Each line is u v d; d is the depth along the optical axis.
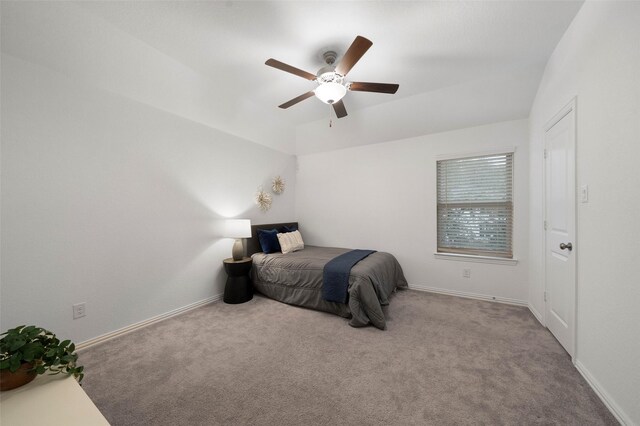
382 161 3.89
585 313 1.66
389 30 1.99
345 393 1.55
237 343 2.16
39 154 1.92
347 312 2.63
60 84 2.02
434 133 3.48
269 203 4.09
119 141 2.37
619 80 1.34
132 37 2.07
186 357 1.95
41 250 1.93
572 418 1.34
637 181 1.22
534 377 1.68
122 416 1.38
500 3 1.73
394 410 1.41
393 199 3.81
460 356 1.93
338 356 1.95
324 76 2.14
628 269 1.28
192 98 2.84
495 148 3.10
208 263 3.18
